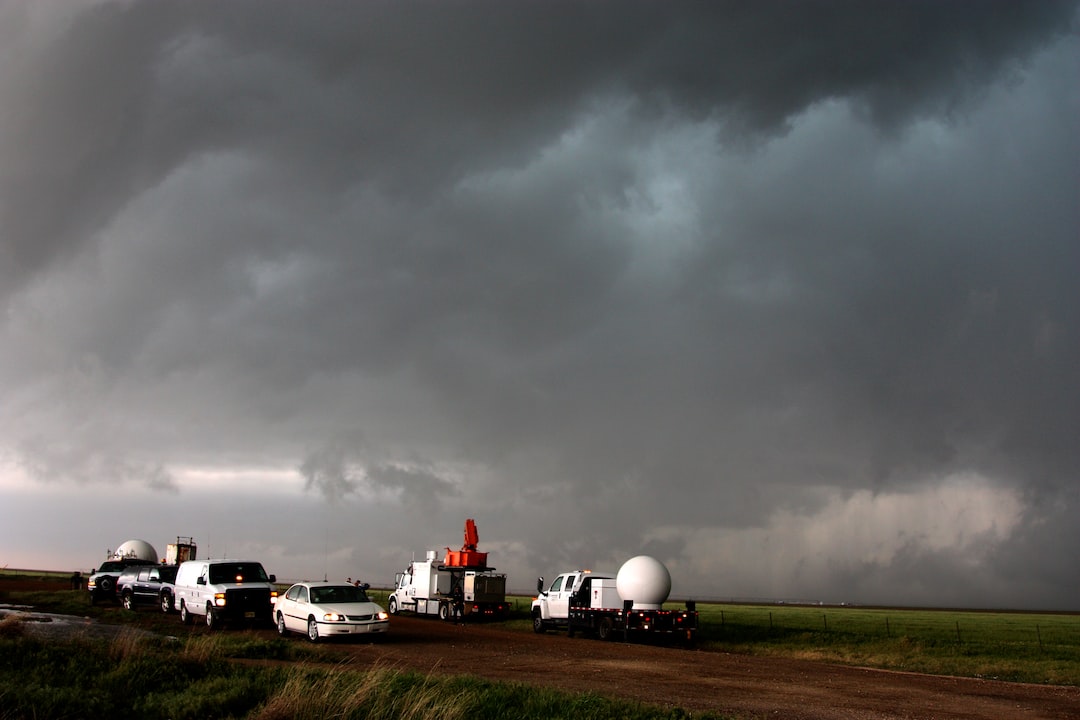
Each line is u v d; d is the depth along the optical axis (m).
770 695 16.19
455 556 42.97
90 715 10.62
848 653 26.41
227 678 13.43
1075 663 24.08
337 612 24.28
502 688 13.54
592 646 27.23
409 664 19.59
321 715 10.90
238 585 27.94
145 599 34.38
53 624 27.00
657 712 12.34
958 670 22.53
